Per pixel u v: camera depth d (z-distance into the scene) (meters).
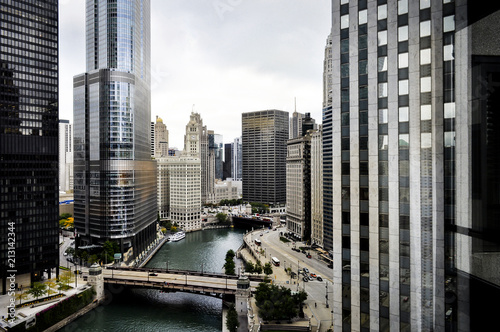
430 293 45.84
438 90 47.25
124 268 164.38
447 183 43.88
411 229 50.47
